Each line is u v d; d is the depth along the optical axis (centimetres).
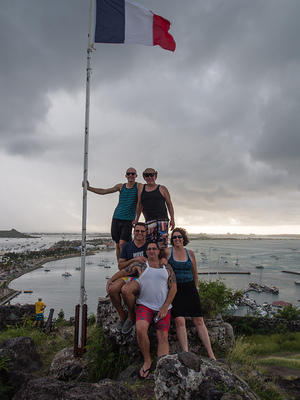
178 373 264
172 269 458
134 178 618
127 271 467
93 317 886
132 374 415
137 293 441
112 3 650
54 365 490
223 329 554
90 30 621
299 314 1213
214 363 294
